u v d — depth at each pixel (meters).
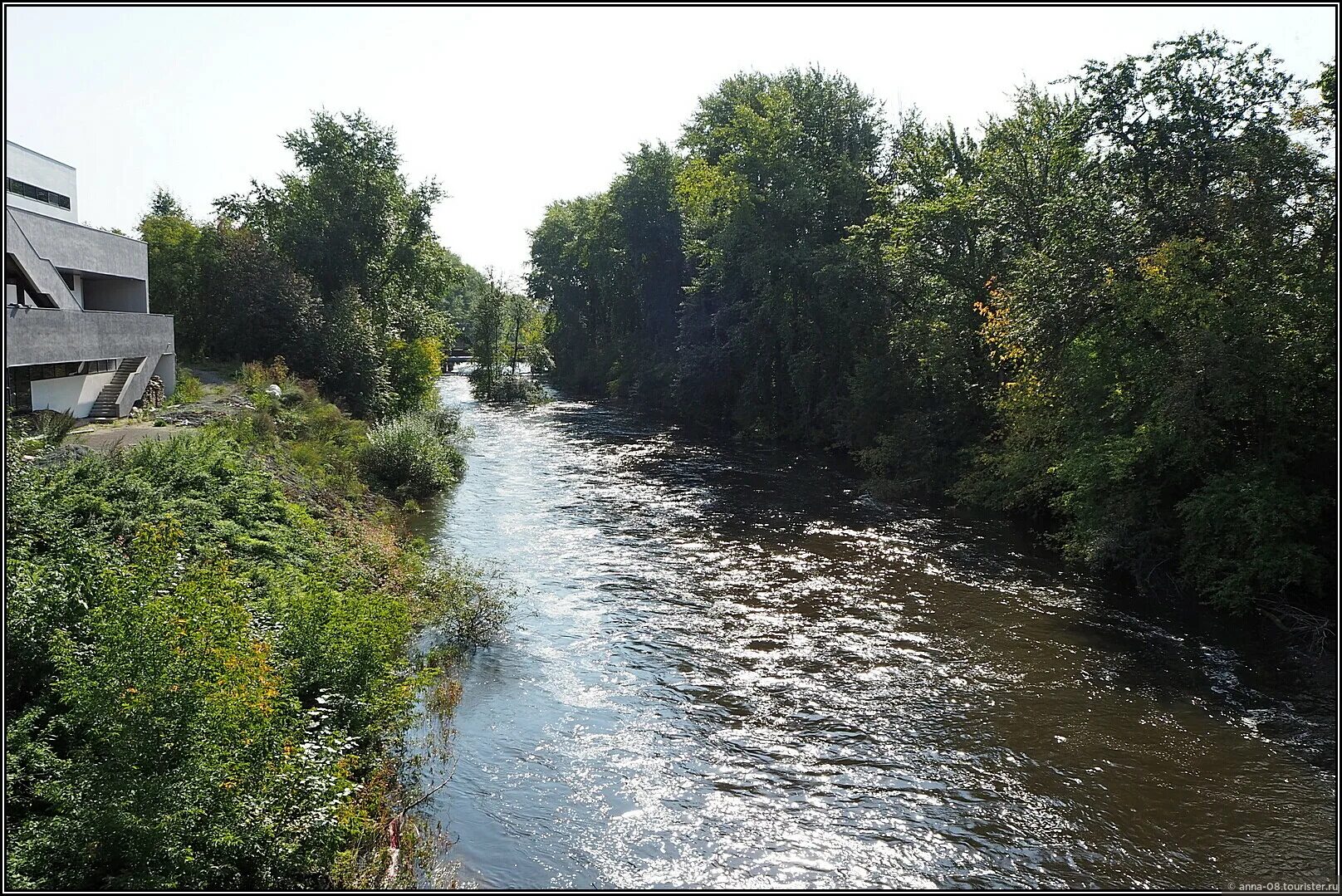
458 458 33.31
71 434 22.91
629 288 66.06
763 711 13.84
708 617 17.84
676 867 10.05
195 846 8.21
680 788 11.64
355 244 48.44
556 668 15.21
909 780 11.90
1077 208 21.94
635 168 57.53
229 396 32.00
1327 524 17.22
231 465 19.59
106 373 27.70
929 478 30.19
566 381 75.62
